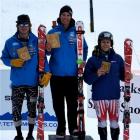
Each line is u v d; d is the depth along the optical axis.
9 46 7.06
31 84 7.06
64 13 7.25
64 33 7.34
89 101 8.93
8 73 8.85
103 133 6.95
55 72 7.30
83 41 7.41
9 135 8.29
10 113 8.65
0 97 8.70
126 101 7.12
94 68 7.07
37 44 7.12
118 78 7.09
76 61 7.33
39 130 7.10
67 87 7.35
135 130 8.69
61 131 7.38
